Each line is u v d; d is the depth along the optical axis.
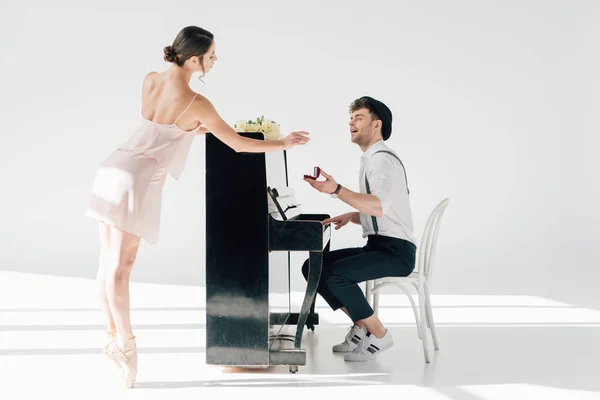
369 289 3.94
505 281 6.50
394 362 3.60
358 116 3.76
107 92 8.09
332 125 8.05
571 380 3.27
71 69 8.09
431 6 8.00
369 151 3.72
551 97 8.02
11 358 3.69
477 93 8.05
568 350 3.87
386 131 3.79
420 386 3.17
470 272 7.03
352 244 8.05
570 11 7.96
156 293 5.95
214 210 3.32
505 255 7.95
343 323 4.62
